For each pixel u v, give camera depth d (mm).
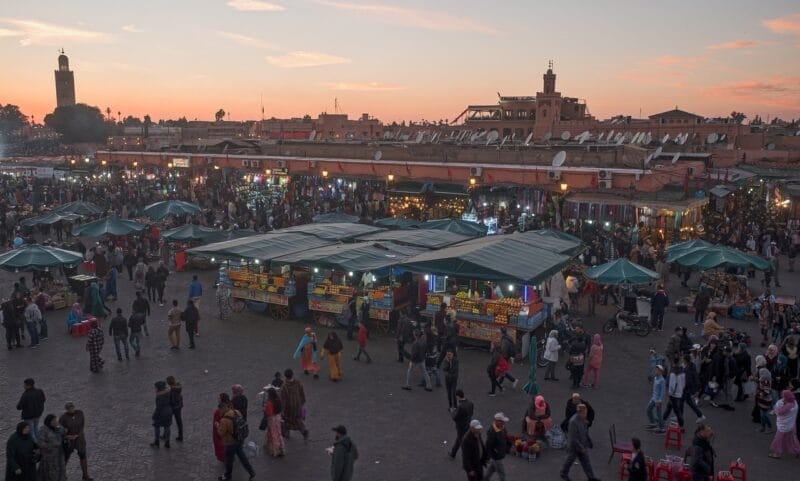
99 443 12539
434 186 39625
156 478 11266
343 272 21531
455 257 18781
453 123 93688
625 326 19969
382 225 31562
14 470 9953
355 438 12836
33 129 163875
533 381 14930
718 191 36094
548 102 73188
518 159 36688
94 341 16266
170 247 30828
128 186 53062
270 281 21703
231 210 40812
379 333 20141
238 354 17969
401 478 11305
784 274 28531
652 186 31438
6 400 14547
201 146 54875
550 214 33875
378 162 41062
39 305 20781
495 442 10539
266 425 12203
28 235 35094
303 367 16406
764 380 13273
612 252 28578
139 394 14977
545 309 19266
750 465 11812
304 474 11414
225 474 11094
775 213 42406
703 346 17188
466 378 16219
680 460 11195
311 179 46688
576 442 10930
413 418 13805
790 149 56938
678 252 23828
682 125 58844
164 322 21125
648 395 15102
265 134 104125
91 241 35812
